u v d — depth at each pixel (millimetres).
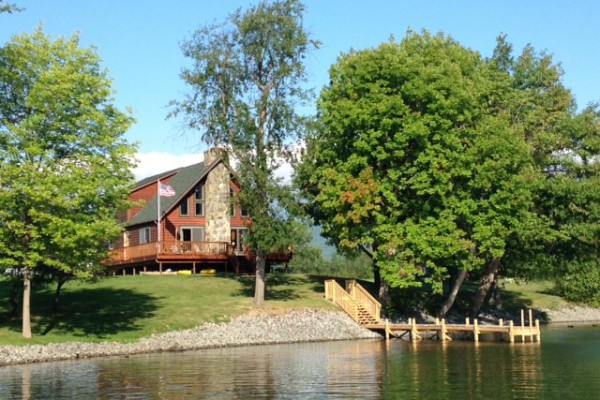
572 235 52344
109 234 38594
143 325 43406
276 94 51062
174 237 67062
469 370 30906
